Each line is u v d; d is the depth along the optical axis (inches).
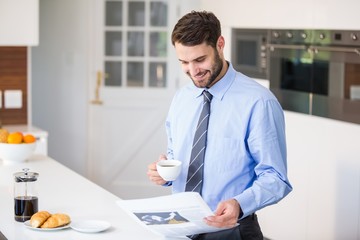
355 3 183.5
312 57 201.8
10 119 242.7
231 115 115.5
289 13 208.7
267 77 222.4
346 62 189.0
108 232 115.2
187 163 121.0
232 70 117.9
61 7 268.7
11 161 170.7
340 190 190.1
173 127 124.5
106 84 276.7
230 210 103.3
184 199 107.9
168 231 106.0
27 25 228.5
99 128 277.1
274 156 111.3
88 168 278.4
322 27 195.9
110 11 273.6
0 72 239.0
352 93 187.0
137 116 278.5
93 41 273.4
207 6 252.4
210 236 113.8
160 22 275.3
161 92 277.3
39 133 227.8
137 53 276.2
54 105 271.9
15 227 118.3
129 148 279.6
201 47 108.5
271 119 113.2
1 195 140.8
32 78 269.0
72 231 115.7
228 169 115.8
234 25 235.9
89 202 134.3
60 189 144.9
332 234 193.8
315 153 199.2
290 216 209.8
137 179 281.3
